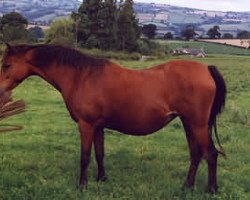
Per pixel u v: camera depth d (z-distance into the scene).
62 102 18.73
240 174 8.77
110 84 7.33
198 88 7.21
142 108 7.27
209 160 7.44
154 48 69.19
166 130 13.09
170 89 7.29
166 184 7.82
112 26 61.72
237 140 11.88
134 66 42.38
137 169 8.85
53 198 6.92
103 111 7.37
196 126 7.33
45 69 7.68
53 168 8.63
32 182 7.75
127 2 63.56
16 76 7.72
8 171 8.27
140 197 7.16
